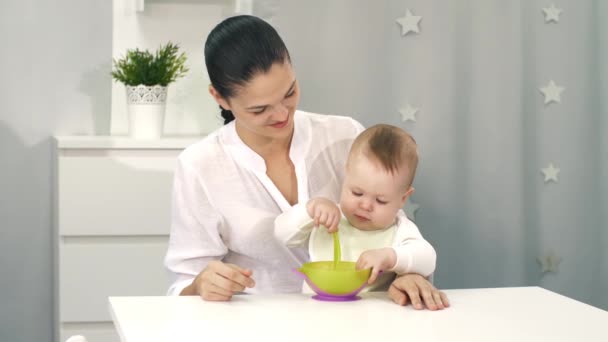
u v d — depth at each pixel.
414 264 1.29
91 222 2.32
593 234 2.74
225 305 1.24
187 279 1.53
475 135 2.65
